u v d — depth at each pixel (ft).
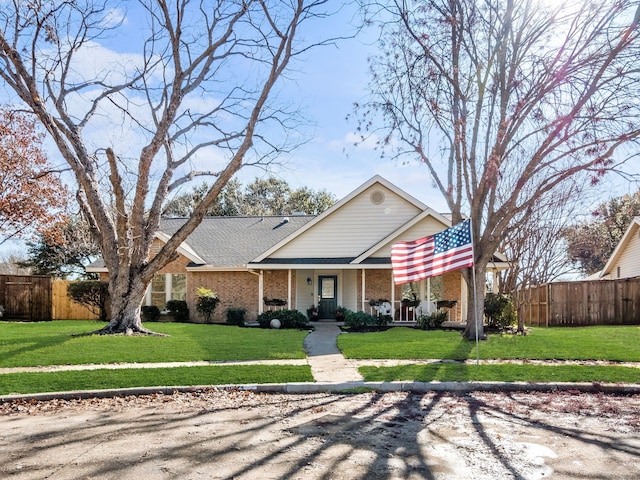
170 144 52.21
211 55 51.29
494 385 28.63
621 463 16.29
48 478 14.92
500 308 57.57
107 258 49.65
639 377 30.22
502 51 42.75
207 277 75.20
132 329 49.14
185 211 144.25
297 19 44.47
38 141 75.05
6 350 39.06
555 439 18.95
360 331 58.23
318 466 15.94
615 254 91.45
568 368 32.94
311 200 160.15
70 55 47.91
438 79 45.91
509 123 42.27
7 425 21.44
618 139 39.47
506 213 45.50
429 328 61.77
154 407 24.75
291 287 74.18
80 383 28.81
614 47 38.86
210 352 39.45
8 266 152.35
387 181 71.31
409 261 39.96
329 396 27.17
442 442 18.56
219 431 20.10
